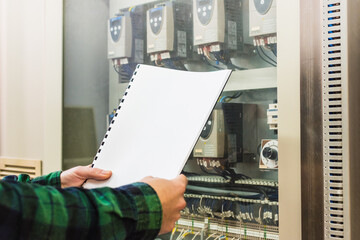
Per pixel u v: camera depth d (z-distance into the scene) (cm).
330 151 92
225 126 145
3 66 189
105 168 84
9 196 49
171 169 73
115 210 56
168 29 159
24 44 181
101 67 183
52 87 168
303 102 97
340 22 91
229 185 145
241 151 147
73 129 170
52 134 168
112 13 185
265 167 128
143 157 79
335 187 91
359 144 94
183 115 80
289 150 100
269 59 149
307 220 96
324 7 93
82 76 174
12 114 186
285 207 100
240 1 154
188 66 168
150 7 173
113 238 56
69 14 169
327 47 93
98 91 181
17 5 183
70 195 55
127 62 175
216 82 80
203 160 150
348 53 90
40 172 174
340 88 91
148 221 60
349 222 89
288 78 101
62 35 165
